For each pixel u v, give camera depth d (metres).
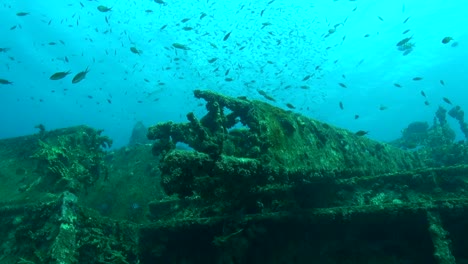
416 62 35.22
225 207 6.03
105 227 6.68
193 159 4.47
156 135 5.95
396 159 8.62
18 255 5.63
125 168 11.04
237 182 4.97
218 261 5.66
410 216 5.14
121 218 9.46
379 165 7.66
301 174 5.41
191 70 30.92
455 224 5.18
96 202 9.93
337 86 38.34
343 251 5.55
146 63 34.62
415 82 38.50
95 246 6.13
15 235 5.92
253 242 5.72
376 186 6.15
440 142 13.11
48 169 7.86
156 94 38.81
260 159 4.97
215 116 5.63
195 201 7.08
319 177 5.71
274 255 5.71
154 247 6.07
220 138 4.99
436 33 31.55
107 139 10.11
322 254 5.60
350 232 5.61
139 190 10.18
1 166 8.84
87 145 9.49
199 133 5.21
